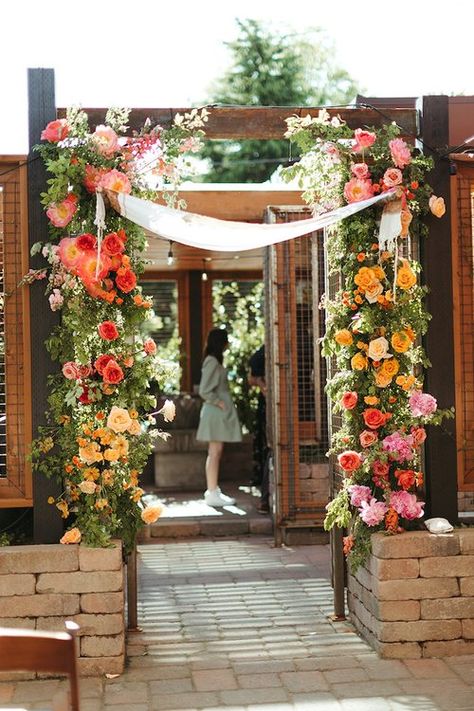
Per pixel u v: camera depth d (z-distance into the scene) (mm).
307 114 5656
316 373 8242
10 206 5426
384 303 5488
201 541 8562
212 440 9578
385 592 5227
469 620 5258
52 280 5273
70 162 5191
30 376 5414
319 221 5281
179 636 5672
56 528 5340
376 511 5301
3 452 5590
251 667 5117
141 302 5344
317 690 4766
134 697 4719
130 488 5426
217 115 5590
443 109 5645
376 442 5492
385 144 5535
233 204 8492
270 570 7340
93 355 5371
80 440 5180
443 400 5652
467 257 5781
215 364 9586
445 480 5645
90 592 5066
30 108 5355
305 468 8305
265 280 8766
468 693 4691
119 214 5363
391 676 4949
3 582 5055
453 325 5676
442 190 5633
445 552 5254
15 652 2834
